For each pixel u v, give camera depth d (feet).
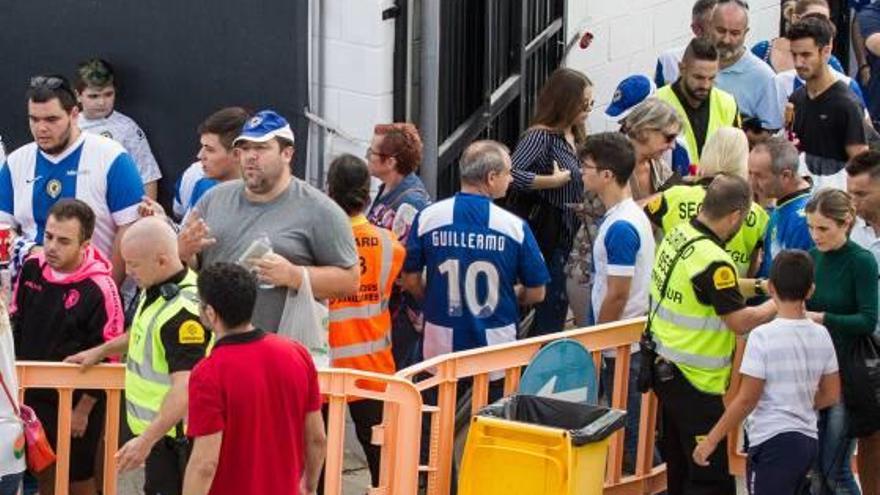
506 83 97.45
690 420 71.87
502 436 65.82
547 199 87.71
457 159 93.56
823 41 90.58
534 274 76.02
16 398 64.90
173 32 91.25
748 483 69.97
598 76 106.22
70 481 71.15
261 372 58.23
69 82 86.94
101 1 92.84
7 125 96.78
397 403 67.82
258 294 67.87
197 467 57.57
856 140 90.48
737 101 97.45
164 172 92.84
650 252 76.43
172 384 62.34
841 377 70.13
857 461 75.05
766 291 74.23
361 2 86.84
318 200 69.56
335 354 74.79
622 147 75.72
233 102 90.17
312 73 88.48
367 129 87.86
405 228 79.10
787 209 75.61
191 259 68.28
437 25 88.07
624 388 75.66
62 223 69.41
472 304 75.72
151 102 92.43
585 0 104.47
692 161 90.17
